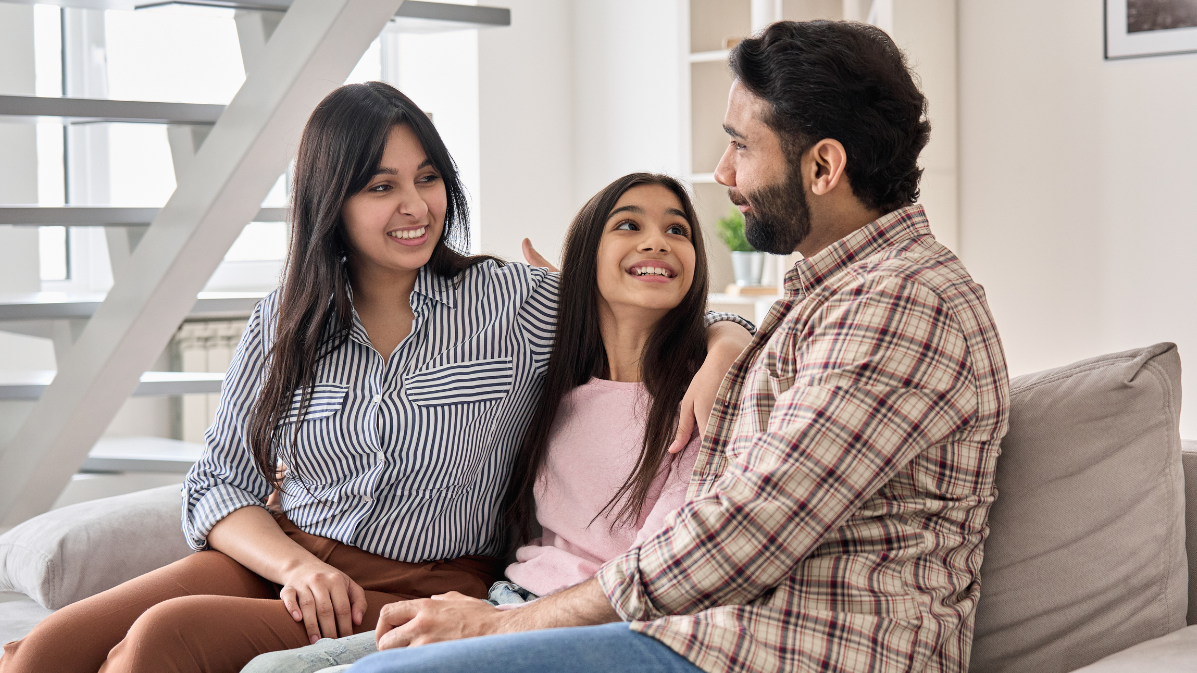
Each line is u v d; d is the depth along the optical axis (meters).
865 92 1.33
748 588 1.18
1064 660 1.34
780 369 1.29
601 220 1.66
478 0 4.06
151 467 2.91
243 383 1.70
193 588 1.58
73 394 2.60
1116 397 1.34
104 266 3.87
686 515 1.21
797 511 1.16
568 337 1.68
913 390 1.17
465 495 1.66
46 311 2.51
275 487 1.71
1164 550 1.31
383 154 1.63
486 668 1.09
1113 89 2.92
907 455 1.17
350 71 2.31
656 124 4.18
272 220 2.58
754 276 3.60
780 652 1.15
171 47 3.98
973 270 3.22
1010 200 3.13
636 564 1.22
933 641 1.21
